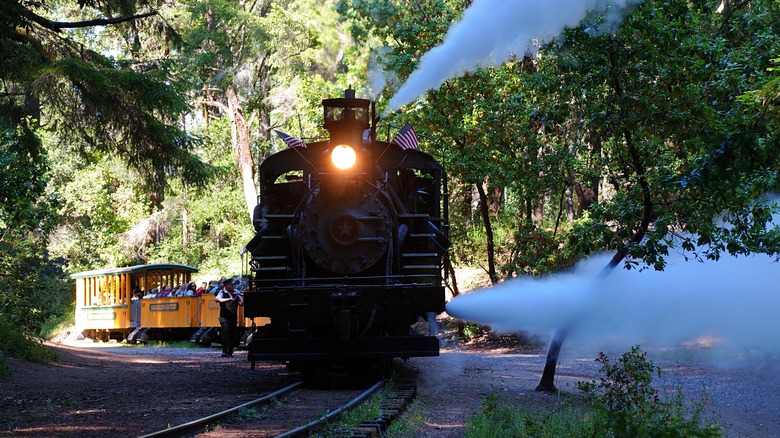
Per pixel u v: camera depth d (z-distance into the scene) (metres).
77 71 15.16
